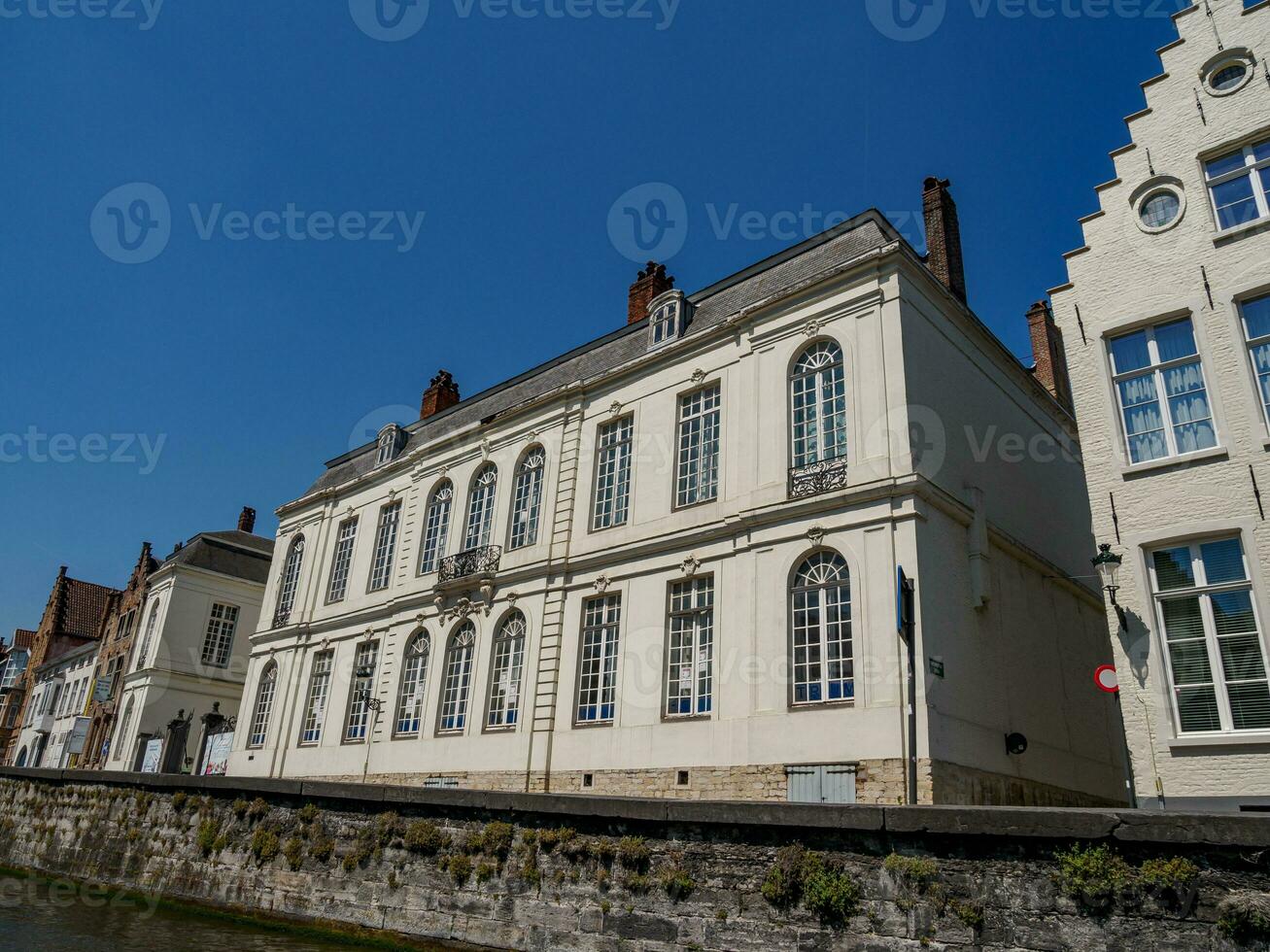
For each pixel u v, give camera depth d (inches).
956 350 701.9
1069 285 512.7
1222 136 479.2
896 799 512.7
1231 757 395.5
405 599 953.5
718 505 694.5
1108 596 451.2
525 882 393.4
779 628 611.5
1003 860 285.6
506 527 883.4
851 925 304.2
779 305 709.3
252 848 533.3
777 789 569.9
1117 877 264.8
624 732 682.8
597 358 898.7
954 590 596.1
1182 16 514.0
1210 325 456.1
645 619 708.7
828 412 656.4
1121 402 479.5
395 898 440.8
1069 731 684.1
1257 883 246.4
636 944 348.8
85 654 1857.8
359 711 975.6
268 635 1168.8
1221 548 426.3
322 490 1210.6
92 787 713.0
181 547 1608.0
